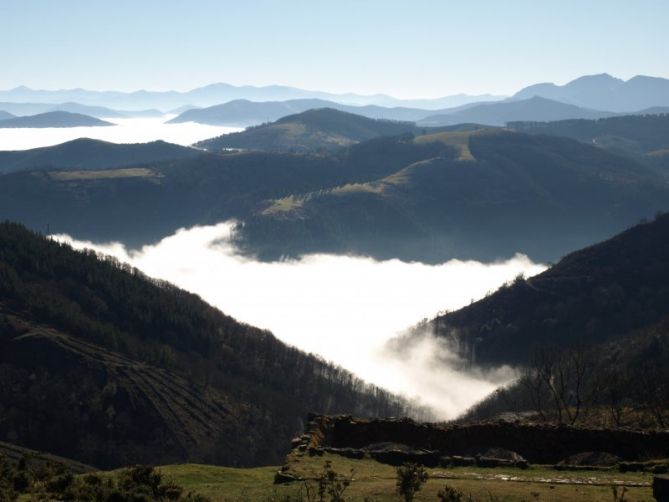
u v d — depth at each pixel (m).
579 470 34.12
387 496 28.72
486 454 43.16
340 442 43.81
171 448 144.38
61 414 149.00
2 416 147.38
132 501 28.94
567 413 64.62
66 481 31.05
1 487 30.08
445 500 26.66
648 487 30.02
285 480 33.19
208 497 30.16
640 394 69.06
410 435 43.28
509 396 100.31
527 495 28.77
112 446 143.88
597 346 127.31
